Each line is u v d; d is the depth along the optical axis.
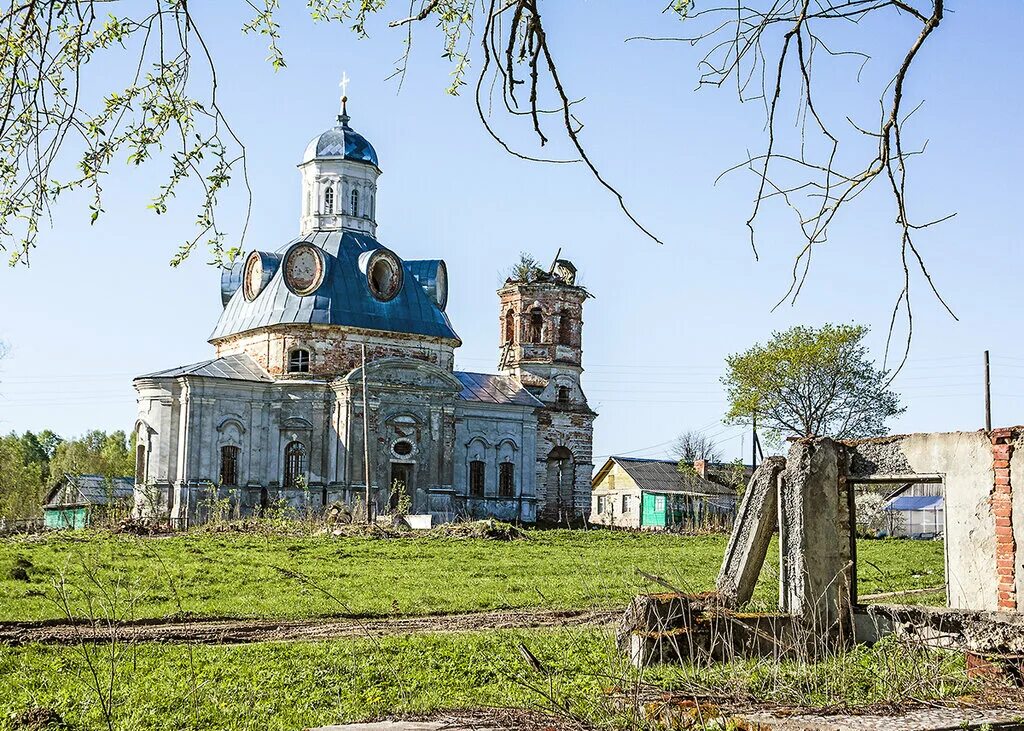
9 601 23.50
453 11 6.06
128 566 30.78
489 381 64.81
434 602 25.23
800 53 5.31
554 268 67.31
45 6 5.59
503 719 9.87
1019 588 15.52
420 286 62.22
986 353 49.03
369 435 54.84
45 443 121.88
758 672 12.41
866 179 5.36
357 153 62.53
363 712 12.11
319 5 6.47
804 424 67.94
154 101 5.98
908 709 9.76
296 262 58.06
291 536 44.16
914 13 5.05
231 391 54.62
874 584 28.86
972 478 16.28
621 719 9.65
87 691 13.58
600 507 82.25
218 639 19.50
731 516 67.69
